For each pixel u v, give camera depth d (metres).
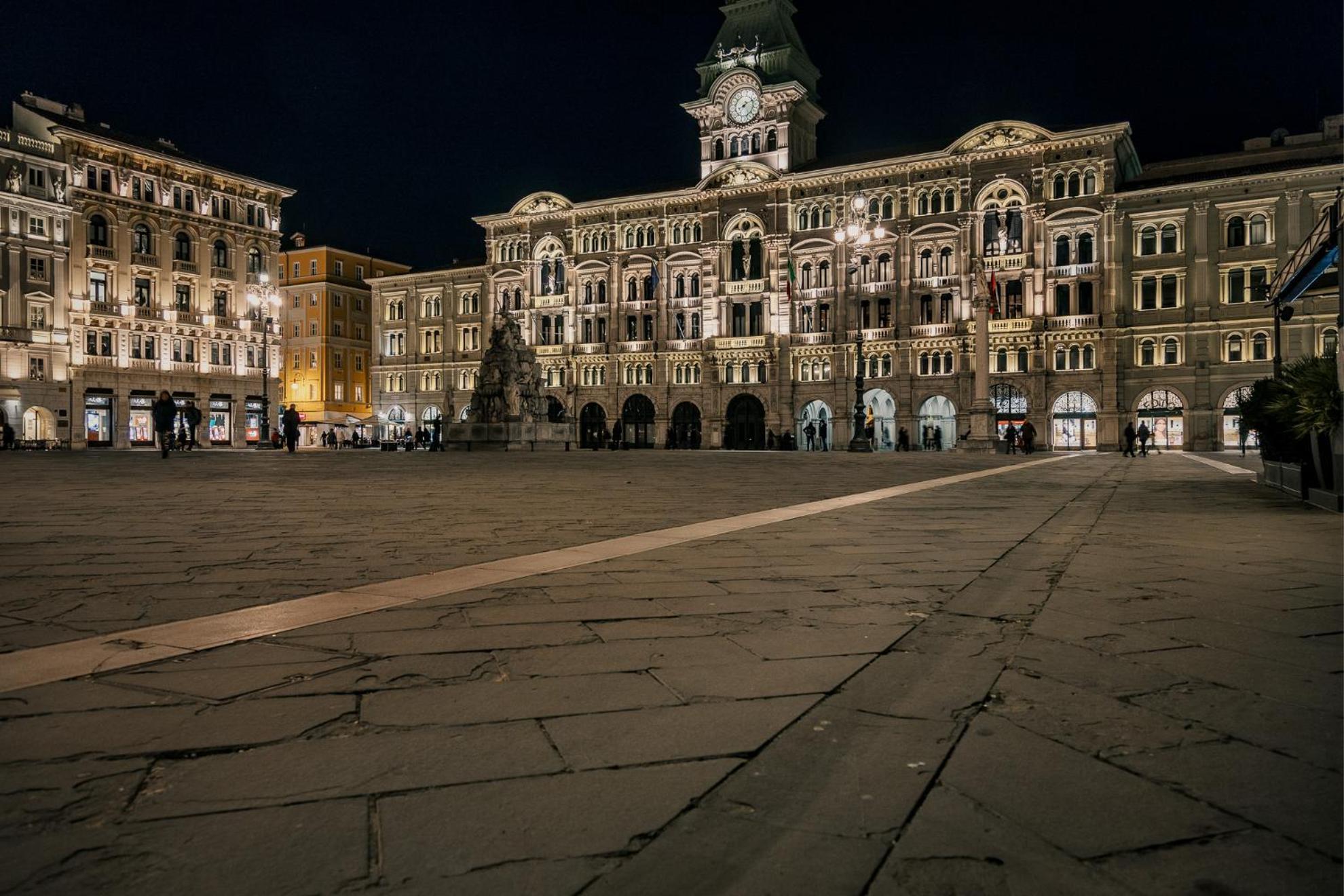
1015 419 59.59
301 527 8.24
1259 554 6.55
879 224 41.09
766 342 67.31
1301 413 10.48
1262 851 2.02
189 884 1.85
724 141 70.69
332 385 86.19
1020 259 59.44
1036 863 1.96
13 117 63.00
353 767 2.44
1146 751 2.59
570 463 25.03
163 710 2.88
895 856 1.98
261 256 73.06
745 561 6.18
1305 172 52.31
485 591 4.99
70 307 60.56
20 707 2.90
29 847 1.98
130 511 9.70
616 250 73.44
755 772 2.43
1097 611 4.52
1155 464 27.05
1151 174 61.19
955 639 3.90
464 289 79.81
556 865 1.94
